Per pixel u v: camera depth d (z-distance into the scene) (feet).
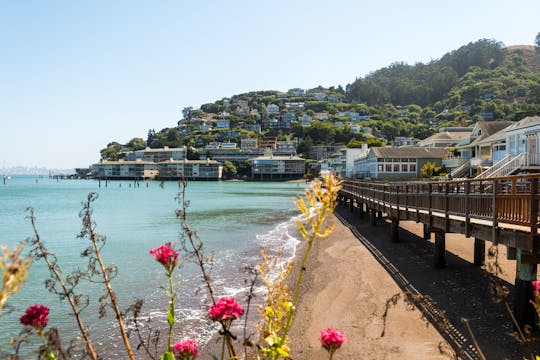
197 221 109.70
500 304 31.68
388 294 36.76
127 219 120.37
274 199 211.00
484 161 124.36
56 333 8.75
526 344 16.69
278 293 10.73
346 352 25.46
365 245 62.69
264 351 9.69
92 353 10.61
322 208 8.80
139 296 39.70
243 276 46.55
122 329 10.94
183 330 31.12
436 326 28.25
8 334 30.45
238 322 32.27
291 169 545.85
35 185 479.82
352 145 426.92
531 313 25.63
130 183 530.27
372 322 30.12
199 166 549.54
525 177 25.66
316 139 620.08
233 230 90.02
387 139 596.70
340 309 33.71
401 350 24.97
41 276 48.42
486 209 31.27
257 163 546.67
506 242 27.91
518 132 97.71
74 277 11.02
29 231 97.91
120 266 53.47
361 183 99.40
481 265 44.19
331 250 60.49
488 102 570.46
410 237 67.56
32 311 8.57
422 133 559.79
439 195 41.73
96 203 197.88
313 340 27.73
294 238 76.74
